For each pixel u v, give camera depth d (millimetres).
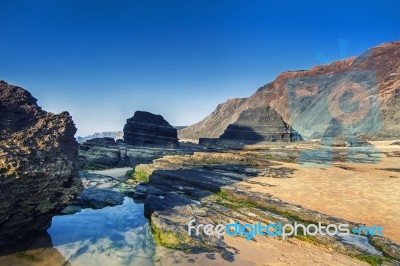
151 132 55031
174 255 11484
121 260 11297
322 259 10938
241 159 32750
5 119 12438
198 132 187000
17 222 11570
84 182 24594
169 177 24641
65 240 13094
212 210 16422
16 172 10773
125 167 39969
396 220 13711
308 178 23156
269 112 78000
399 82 63531
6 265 10602
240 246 12156
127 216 16609
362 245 11609
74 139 14227
